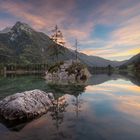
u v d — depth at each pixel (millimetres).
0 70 178125
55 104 17844
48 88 31766
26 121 12086
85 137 9289
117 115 13602
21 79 57438
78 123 11617
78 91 28062
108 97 22328
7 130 10367
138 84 40469
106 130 10359
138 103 18375
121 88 32562
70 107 16469
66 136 9398
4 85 35969
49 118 12812
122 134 9773
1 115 13047
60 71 65500
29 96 14891
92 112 14508
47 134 9703
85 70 73562
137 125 11297
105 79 59688
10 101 13695
